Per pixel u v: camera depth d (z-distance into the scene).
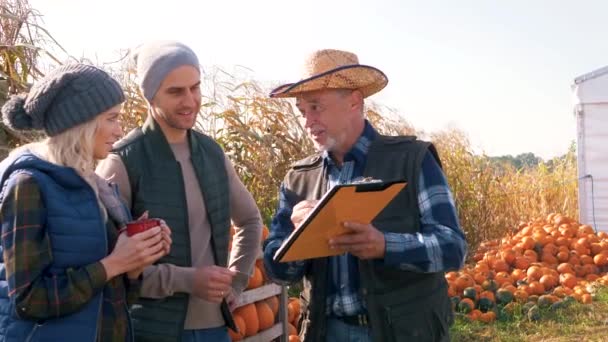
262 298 5.21
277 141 8.80
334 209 2.93
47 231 2.88
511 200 14.41
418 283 3.38
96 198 3.03
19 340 2.87
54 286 2.83
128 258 2.98
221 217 3.86
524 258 10.28
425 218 3.35
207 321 3.77
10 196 2.84
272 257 3.59
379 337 3.30
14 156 2.96
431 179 3.38
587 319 8.16
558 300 8.82
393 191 3.03
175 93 3.66
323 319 3.52
